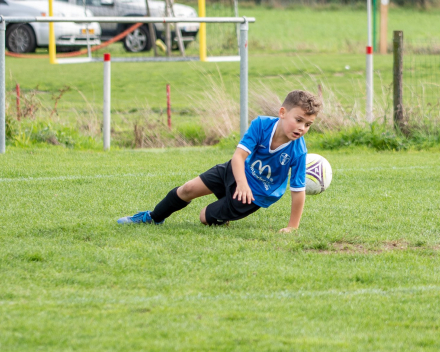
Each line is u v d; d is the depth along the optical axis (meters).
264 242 16.59
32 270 14.09
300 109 15.88
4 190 22.27
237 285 13.41
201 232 17.38
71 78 69.69
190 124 43.22
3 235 16.70
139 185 23.73
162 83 68.00
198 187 17.36
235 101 47.28
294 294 12.96
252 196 16.30
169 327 11.12
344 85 65.06
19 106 37.50
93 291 12.91
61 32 64.31
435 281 13.94
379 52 98.75
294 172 17.31
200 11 43.25
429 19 148.38
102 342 10.50
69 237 16.67
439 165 29.78
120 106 54.31
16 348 10.27
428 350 10.53
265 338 10.76
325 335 10.98
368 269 14.58
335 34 127.44
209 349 10.34
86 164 28.55
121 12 70.75
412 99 40.16
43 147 34.03
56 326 11.07
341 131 36.81
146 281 13.55
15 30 71.19
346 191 23.56
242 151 16.59
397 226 18.53
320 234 17.39
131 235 16.92
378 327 11.41
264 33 126.56
